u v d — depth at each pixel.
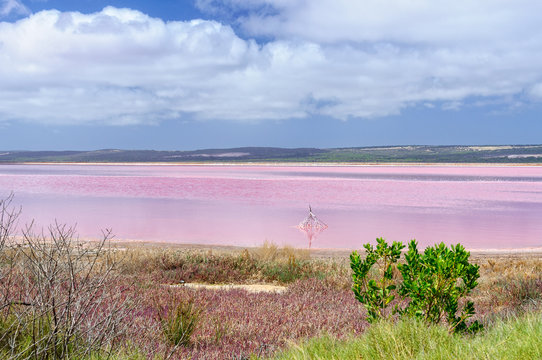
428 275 5.75
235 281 13.59
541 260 16.28
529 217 33.00
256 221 29.91
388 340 4.66
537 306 7.68
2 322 4.15
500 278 11.98
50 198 46.28
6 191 56.19
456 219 31.66
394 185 75.25
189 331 5.97
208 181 83.62
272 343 5.97
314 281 11.76
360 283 6.45
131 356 4.35
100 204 40.22
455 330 5.61
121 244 19.05
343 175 118.94
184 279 13.09
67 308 3.97
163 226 27.02
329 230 26.05
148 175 111.06
